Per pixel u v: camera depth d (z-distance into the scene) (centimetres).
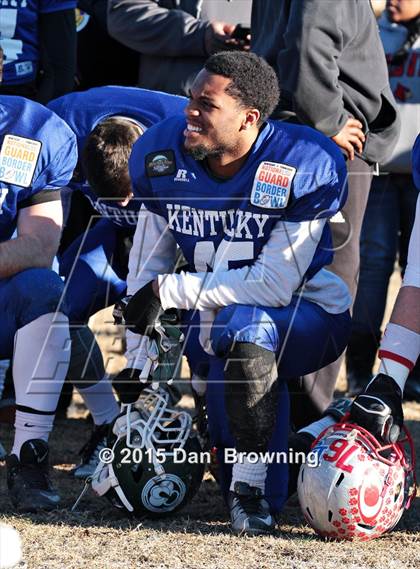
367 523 806
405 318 864
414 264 875
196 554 773
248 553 777
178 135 871
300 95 1005
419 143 879
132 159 888
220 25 1222
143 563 751
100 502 920
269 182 845
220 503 933
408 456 864
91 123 1054
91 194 1070
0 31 1256
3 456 1066
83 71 1446
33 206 912
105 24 1430
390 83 1306
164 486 855
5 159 896
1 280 904
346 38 1021
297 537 830
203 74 834
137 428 859
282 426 880
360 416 820
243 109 830
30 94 1289
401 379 859
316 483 807
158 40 1251
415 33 1300
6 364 1138
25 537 805
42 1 1267
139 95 1063
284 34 1011
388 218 1343
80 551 774
